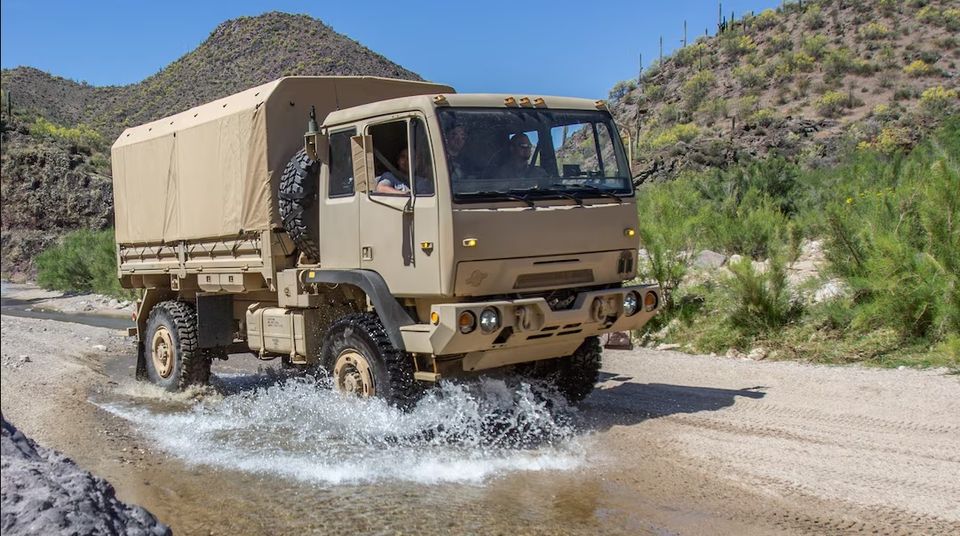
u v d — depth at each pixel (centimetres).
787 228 1509
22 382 1038
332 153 785
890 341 1039
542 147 728
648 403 852
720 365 1040
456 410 740
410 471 652
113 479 654
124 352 1411
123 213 1134
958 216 1050
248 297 977
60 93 7169
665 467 641
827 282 1209
